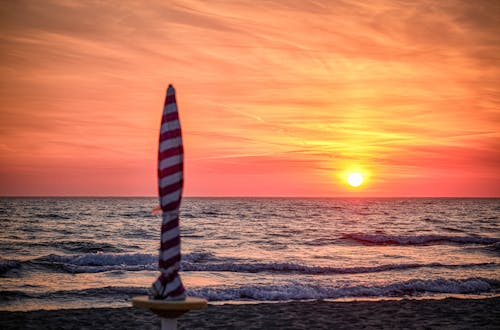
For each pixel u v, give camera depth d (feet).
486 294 55.52
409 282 58.44
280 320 39.58
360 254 100.58
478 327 37.88
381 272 71.20
